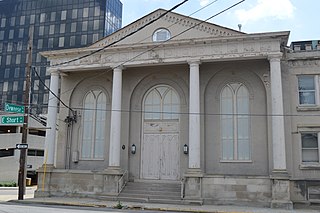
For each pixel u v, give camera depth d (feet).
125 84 78.64
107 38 78.18
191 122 67.15
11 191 98.58
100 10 234.17
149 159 75.51
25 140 69.97
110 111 79.66
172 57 70.59
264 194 61.87
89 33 231.71
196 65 69.05
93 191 70.49
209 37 67.92
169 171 73.87
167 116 76.48
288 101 68.59
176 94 77.00
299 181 64.90
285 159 62.75
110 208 57.31
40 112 226.17
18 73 244.22
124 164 75.00
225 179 63.93
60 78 86.33
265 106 70.13
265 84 69.87
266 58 67.26
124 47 73.20
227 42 67.97
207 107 73.26
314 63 69.26
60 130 81.56
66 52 77.66
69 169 76.59
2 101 241.76
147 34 75.87
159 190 68.28
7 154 136.67
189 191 64.23
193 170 65.26
